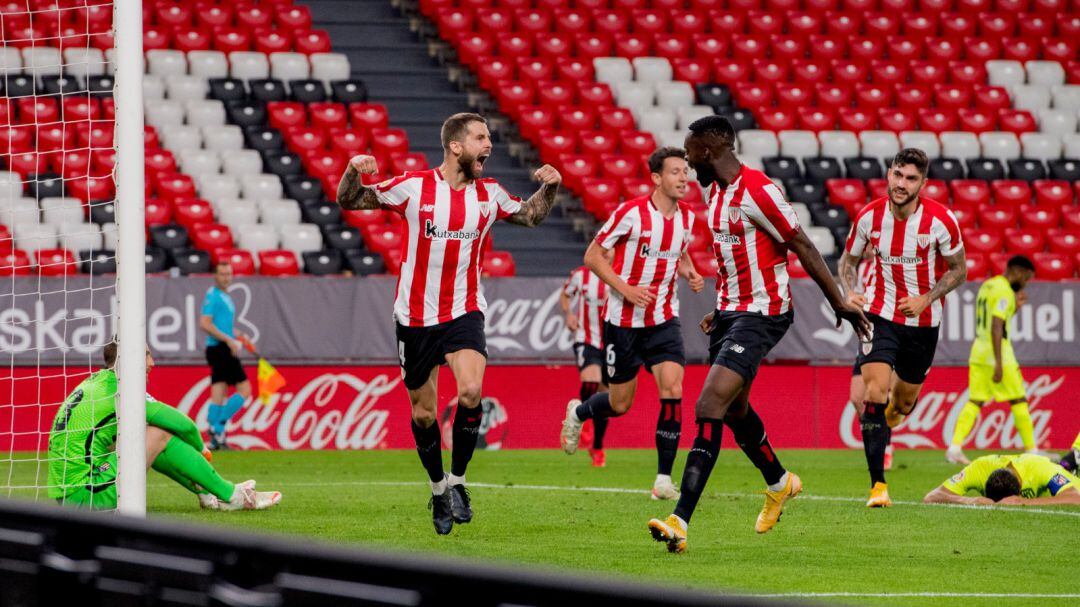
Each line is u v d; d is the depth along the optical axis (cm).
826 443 5384
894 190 3000
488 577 711
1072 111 7531
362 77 7138
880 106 7356
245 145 6488
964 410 4641
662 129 6944
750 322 2250
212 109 6531
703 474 2166
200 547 852
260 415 5094
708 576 1952
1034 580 1947
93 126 6122
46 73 6412
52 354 4806
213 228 5781
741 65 7412
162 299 5016
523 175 6694
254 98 6700
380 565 755
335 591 776
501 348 5241
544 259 6206
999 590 1855
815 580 1923
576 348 4453
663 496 3128
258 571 827
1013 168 7006
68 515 939
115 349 2541
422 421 2370
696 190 6394
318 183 6200
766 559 2139
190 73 6788
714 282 5331
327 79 6950
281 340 5109
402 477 3853
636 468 4266
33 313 4788
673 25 7725
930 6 8044
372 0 7662
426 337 2358
